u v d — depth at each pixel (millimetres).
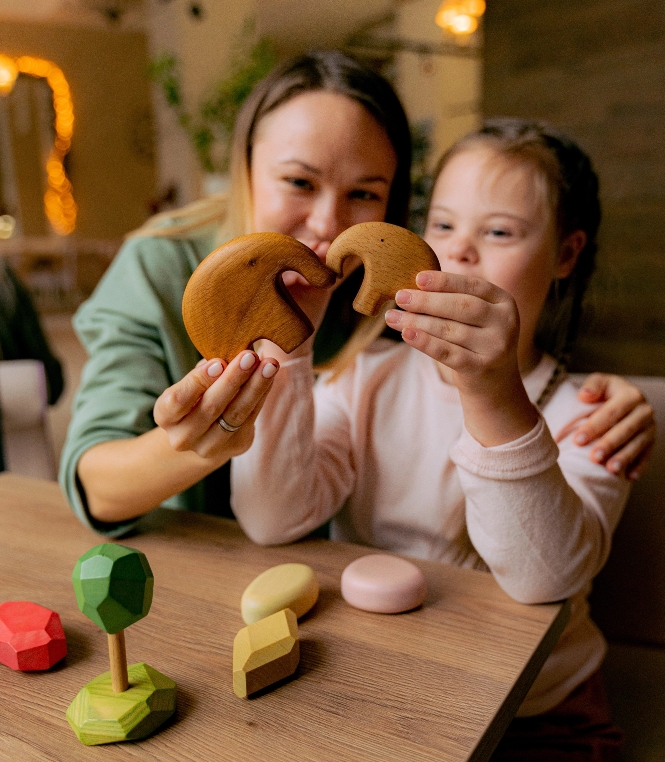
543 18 2820
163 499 695
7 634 502
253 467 716
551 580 594
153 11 5648
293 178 741
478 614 583
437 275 522
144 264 927
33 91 6332
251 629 490
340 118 727
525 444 588
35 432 1711
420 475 875
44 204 6621
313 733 430
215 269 549
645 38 2508
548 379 890
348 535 930
